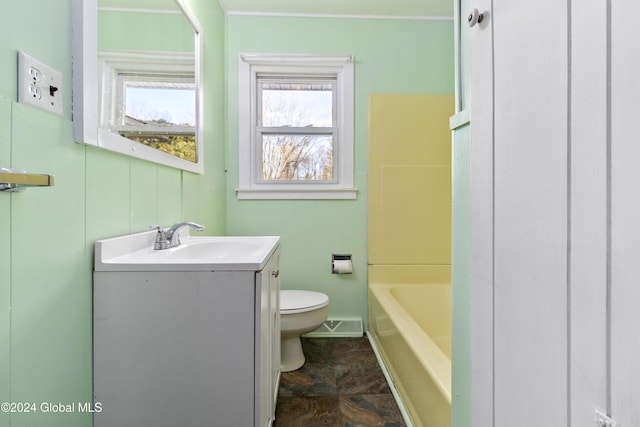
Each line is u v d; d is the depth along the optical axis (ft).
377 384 5.41
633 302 1.13
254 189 7.38
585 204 1.32
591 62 1.28
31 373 2.26
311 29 7.39
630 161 1.14
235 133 7.37
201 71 5.66
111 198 3.20
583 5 1.31
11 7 2.09
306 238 7.47
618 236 1.18
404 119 7.47
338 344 6.94
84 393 2.78
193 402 2.92
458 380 2.97
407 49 7.52
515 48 1.75
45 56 2.37
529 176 1.65
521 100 1.71
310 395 5.08
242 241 4.56
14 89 2.12
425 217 7.52
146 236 3.72
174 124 4.63
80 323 2.74
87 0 2.76
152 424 2.91
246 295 2.93
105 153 3.10
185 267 2.90
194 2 5.46
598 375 1.27
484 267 2.09
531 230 1.64
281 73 7.52
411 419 4.34
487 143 2.04
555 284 1.48
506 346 1.86
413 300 7.23
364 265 7.54
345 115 7.46
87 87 2.75
